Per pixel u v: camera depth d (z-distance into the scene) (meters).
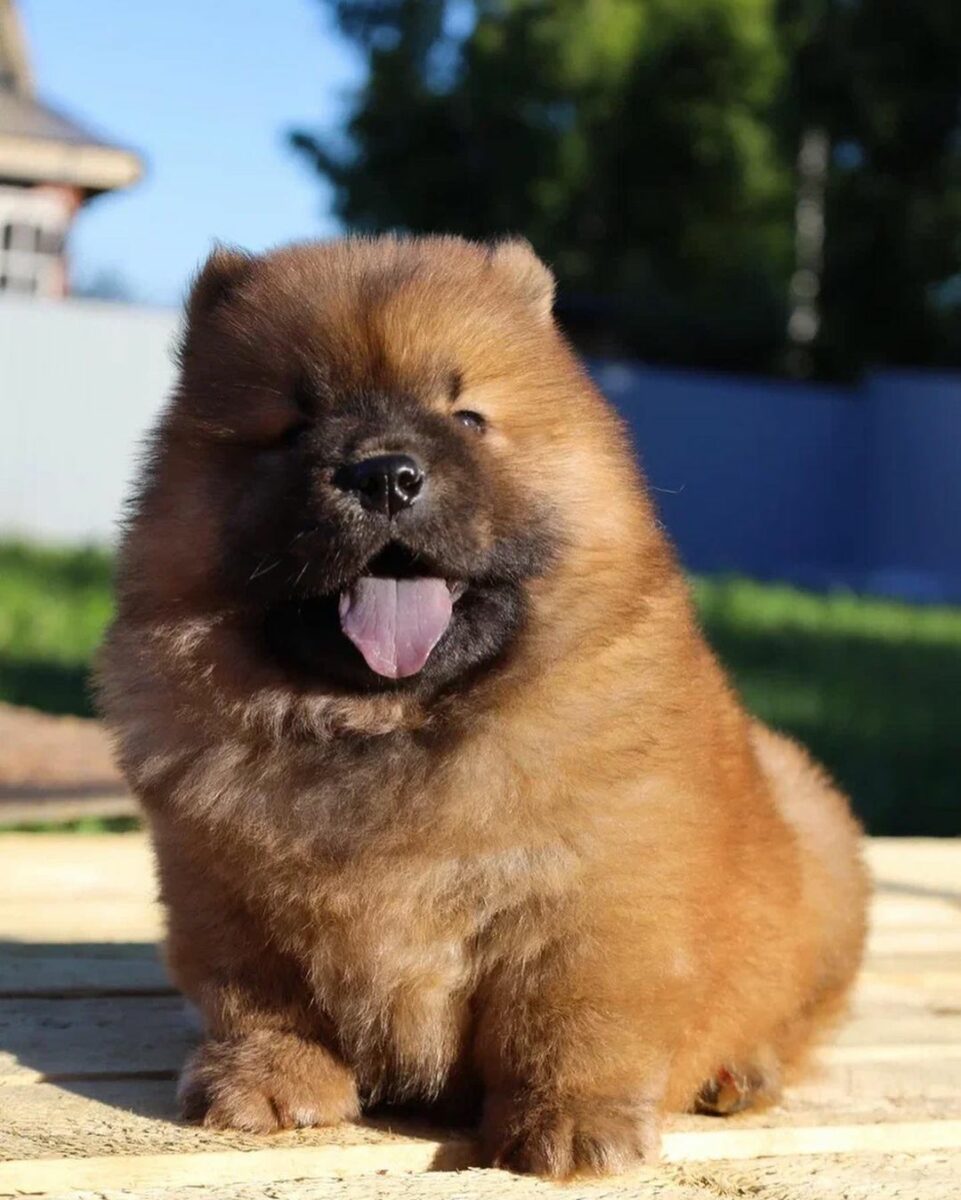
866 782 1.96
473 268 0.88
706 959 0.80
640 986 0.77
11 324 4.49
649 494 0.87
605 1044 0.78
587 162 7.02
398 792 0.77
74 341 4.53
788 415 5.34
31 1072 0.86
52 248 4.87
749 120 7.09
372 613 0.79
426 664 0.78
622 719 0.78
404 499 0.78
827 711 2.42
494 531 0.80
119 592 0.85
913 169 7.13
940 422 5.22
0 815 1.40
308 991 0.80
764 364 7.02
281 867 0.77
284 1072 0.80
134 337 4.55
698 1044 0.83
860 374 7.07
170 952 0.83
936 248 7.02
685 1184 0.77
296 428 0.81
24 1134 0.78
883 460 5.37
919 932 1.20
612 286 7.23
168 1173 0.75
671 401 5.27
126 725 0.82
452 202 7.23
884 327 7.13
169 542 0.82
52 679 2.23
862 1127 0.83
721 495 5.32
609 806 0.77
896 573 5.29
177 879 0.81
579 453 0.84
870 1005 1.04
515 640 0.80
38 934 1.12
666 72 7.08
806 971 0.90
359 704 0.78
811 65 7.12
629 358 6.86
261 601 0.79
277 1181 0.75
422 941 0.78
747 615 3.53
